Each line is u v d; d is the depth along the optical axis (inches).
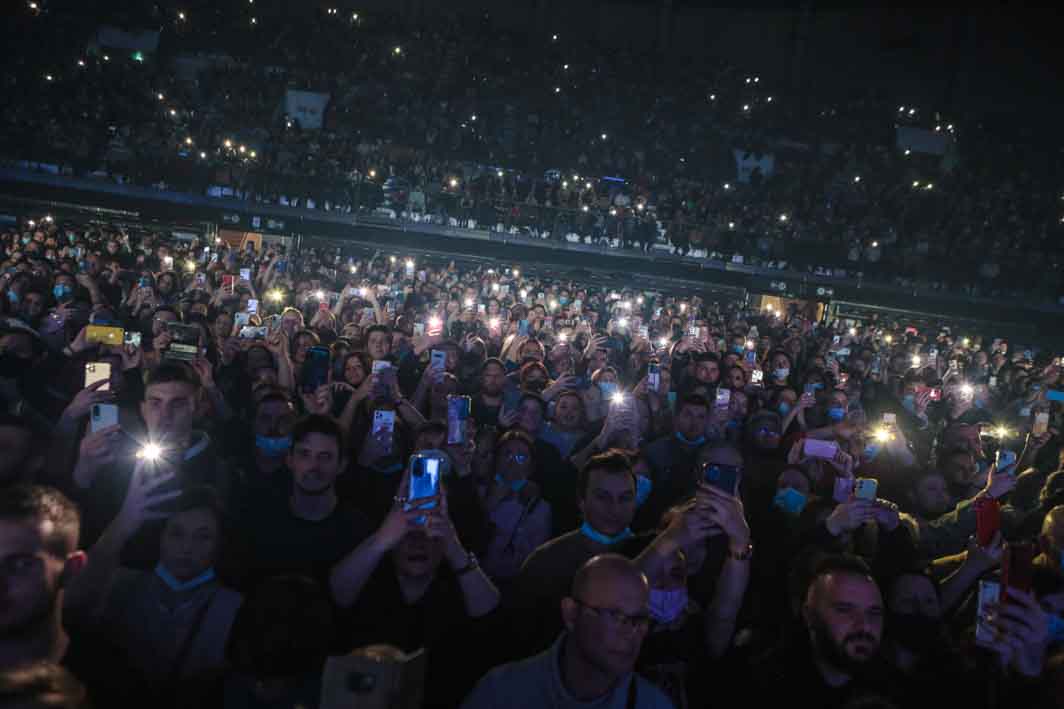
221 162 880.3
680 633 122.3
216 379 263.3
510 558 170.4
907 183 1136.2
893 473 248.7
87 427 167.6
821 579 109.7
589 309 685.3
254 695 90.8
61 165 846.5
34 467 129.6
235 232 917.8
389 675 70.7
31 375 215.3
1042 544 144.3
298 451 140.5
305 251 805.9
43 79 987.9
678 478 214.4
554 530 197.0
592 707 95.1
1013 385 460.8
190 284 490.0
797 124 1267.2
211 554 111.7
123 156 891.4
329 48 1222.3
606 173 1099.9
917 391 367.9
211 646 107.5
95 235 668.7
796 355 511.5
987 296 888.3
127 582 110.8
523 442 175.2
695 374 329.7
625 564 94.8
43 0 1115.9
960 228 1017.5
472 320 449.4
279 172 882.1
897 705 106.3
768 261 919.7
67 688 56.6
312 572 136.9
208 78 1122.7
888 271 909.2
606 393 284.0
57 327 289.6
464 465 170.6
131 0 1173.1
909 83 1359.5
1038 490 235.0
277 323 342.0
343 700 70.1
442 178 970.1
